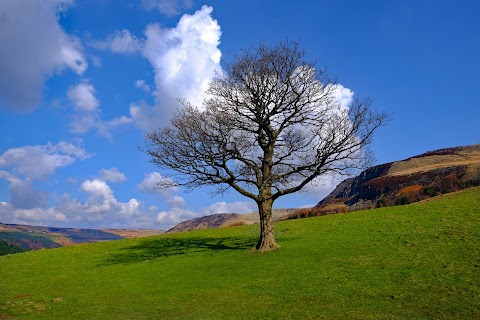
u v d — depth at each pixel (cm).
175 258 3244
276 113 3300
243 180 3250
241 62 3381
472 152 17375
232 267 2709
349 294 1923
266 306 1848
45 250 4231
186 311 1861
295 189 3162
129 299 2167
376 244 2931
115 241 4569
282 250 3056
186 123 3378
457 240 2695
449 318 1525
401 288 1933
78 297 2298
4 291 2566
